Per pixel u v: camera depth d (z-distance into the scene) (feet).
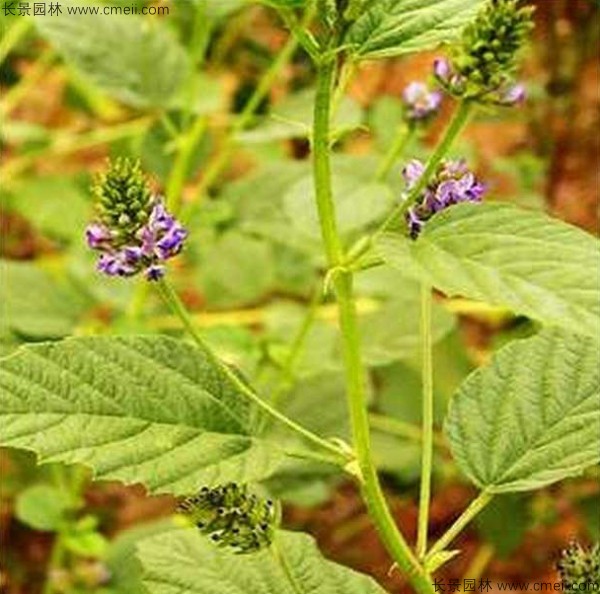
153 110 2.20
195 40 2.22
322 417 1.91
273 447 1.20
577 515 2.18
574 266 1.05
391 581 2.36
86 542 2.14
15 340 2.12
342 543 2.41
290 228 2.26
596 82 2.78
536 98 2.72
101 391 1.19
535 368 1.30
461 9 1.14
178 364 1.21
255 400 1.20
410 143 2.21
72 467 2.38
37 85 3.24
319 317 2.40
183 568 1.35
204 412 1.20
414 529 2.40
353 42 1.14
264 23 2.85
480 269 1.07
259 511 1.22
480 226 1.09
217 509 1.21
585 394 1.29
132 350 1.20
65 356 1.19
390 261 1.08
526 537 2.38
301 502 1.95
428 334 1.28
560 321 1.03
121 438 1.18
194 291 2.69
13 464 2.36
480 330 2.60
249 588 1.34
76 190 2.66
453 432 1.29
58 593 2.21
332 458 1.22
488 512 2.14
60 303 2.18
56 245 2.86
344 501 2.43
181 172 2.22
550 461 1.27
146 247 1.18
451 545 2.41
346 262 1.16
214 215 2.27
